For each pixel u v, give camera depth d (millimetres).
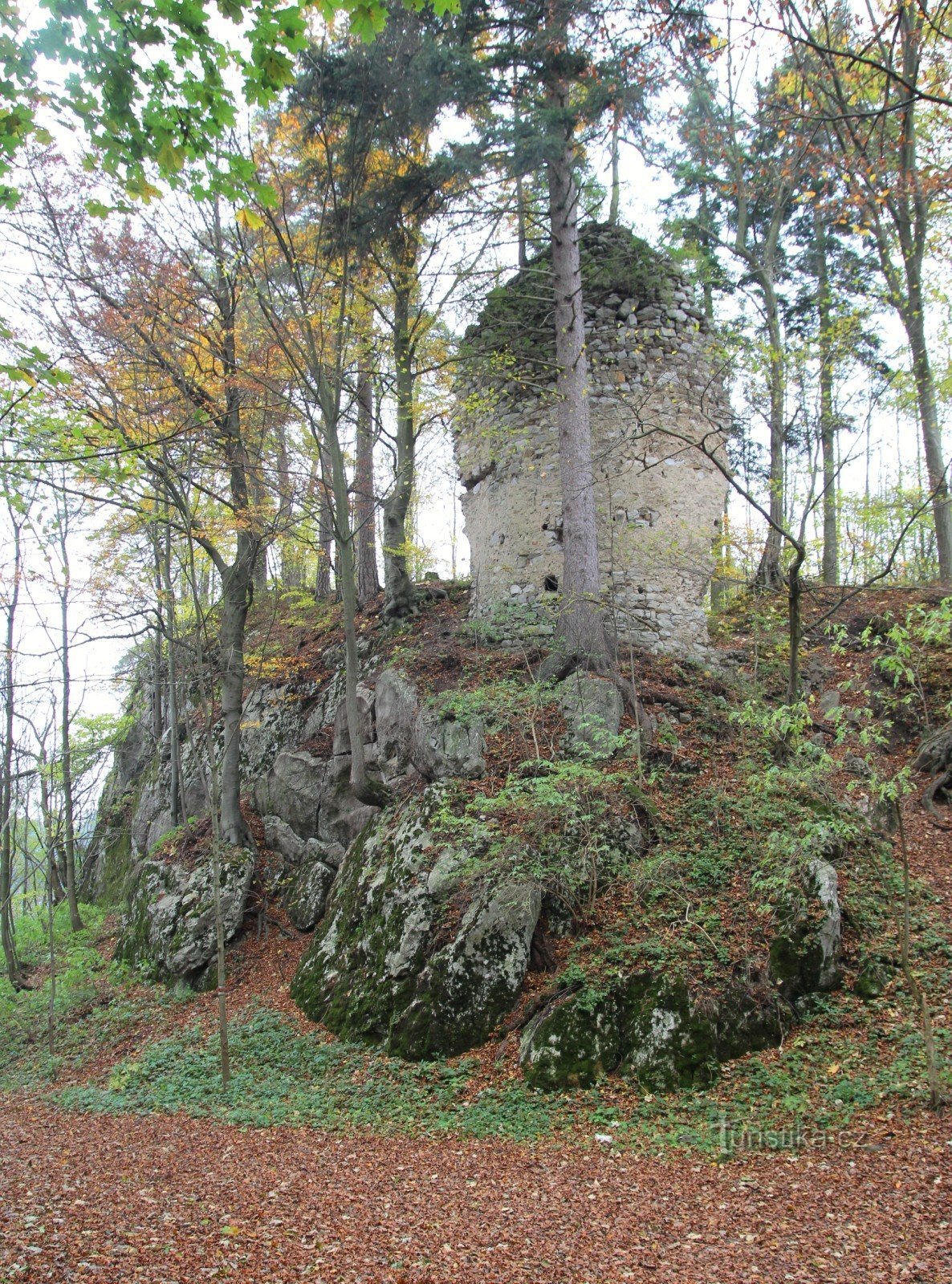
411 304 15547
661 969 7672
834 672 12609
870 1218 4801
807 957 7703
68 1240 5176
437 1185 5992
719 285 19297
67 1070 10695
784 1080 6734
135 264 12281
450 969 8586
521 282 14062
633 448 12898
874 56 11484
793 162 14344
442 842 9773
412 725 11664
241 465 12859
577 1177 5918
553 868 8727
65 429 6641
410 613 15789
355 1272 4668
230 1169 6617
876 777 6738
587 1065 7340
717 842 9086
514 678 11859
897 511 15406
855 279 16984
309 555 19266
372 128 11859
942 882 8648
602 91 10734
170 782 18062
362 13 4211
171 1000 11688
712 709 11219
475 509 14734
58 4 4211
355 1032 9047
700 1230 4953
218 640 15055
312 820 13391
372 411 17062
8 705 13375
